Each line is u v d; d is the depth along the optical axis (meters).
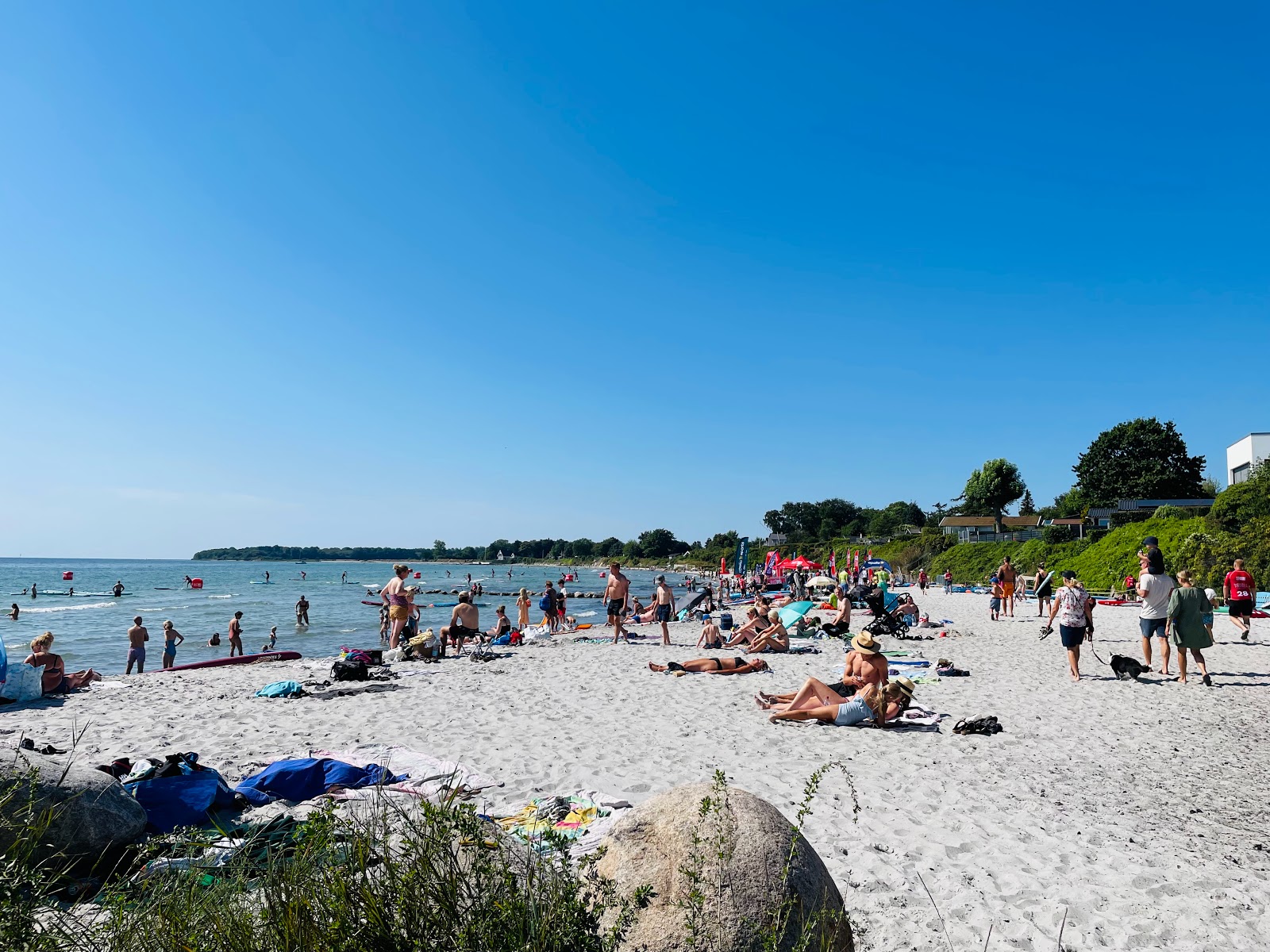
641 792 6.42
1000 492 71.50
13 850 3.09
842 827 5.57
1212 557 27.70
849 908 4.27
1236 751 7.86
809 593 36.31
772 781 6.75
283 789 5.82
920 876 4.71
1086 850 5.19
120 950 2.41
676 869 2.88
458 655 16.72
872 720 9.03
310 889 2.45
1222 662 13.78
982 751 7.81
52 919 2.70
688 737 8.48
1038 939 3.98
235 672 14.52
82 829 3.96
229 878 2.76
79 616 40.19
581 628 23.58
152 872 3.25
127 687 12.52
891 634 18.59
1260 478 31.34
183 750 7.79
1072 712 9.79
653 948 2.65
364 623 35.25
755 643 16.56
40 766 4.14
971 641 18.06
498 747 8.01
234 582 91.50
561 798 5.91
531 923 2.37
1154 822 5.78
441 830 2.58
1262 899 4.48
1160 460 59.25
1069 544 44.59
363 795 5.72
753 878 2.78
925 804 6.12
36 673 11.23
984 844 5.27
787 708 9.64
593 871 2.87
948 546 66.62
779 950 2.64
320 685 12.23
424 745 8.06
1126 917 4.23
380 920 2.32
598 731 8.75
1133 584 28.91
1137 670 12.17
